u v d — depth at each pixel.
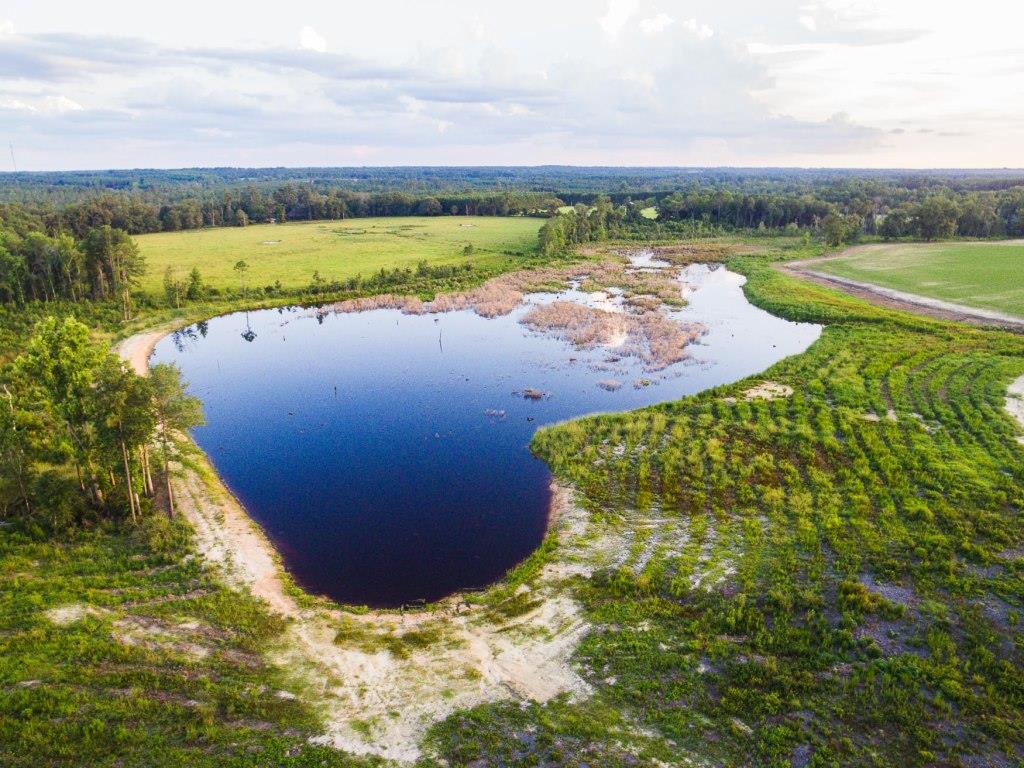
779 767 21.17
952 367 61.69
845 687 24.39
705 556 33.28
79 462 35.75
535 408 58.22
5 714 22.28
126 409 35.00
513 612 30.03
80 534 34.56
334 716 23.80
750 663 25.70
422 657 27.17
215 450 50.09
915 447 44.38
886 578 30.59
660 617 29.03
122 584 31.08
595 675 25.86
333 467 46.91
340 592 32.47
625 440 48.03
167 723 22.69
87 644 26.17
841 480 40.84
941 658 25.42
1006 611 27.88
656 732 22.91
